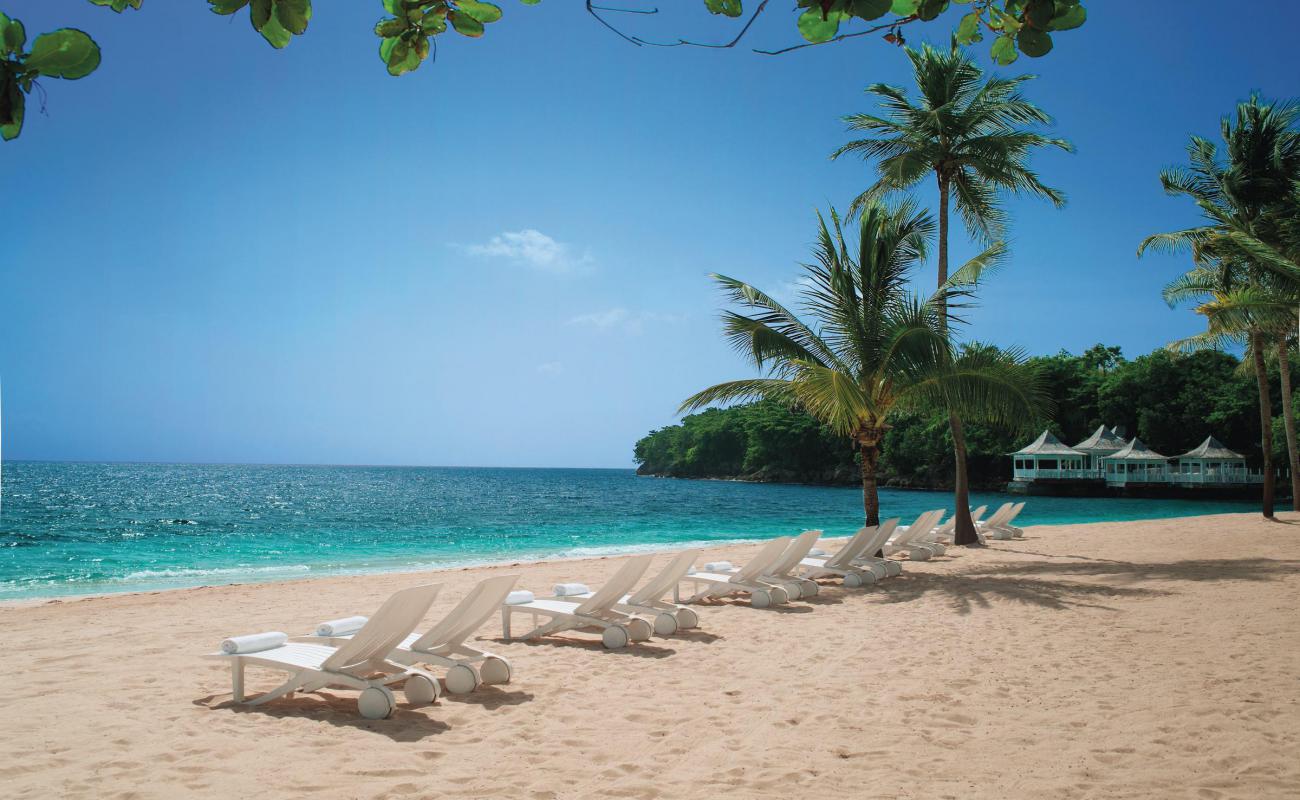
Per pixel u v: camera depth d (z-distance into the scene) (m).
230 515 34.94
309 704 5.28
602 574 13.02
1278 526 19.53
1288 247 19.11
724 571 9.91
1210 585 10.06
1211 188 20.73
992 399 12.51
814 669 6.27
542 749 4.43
